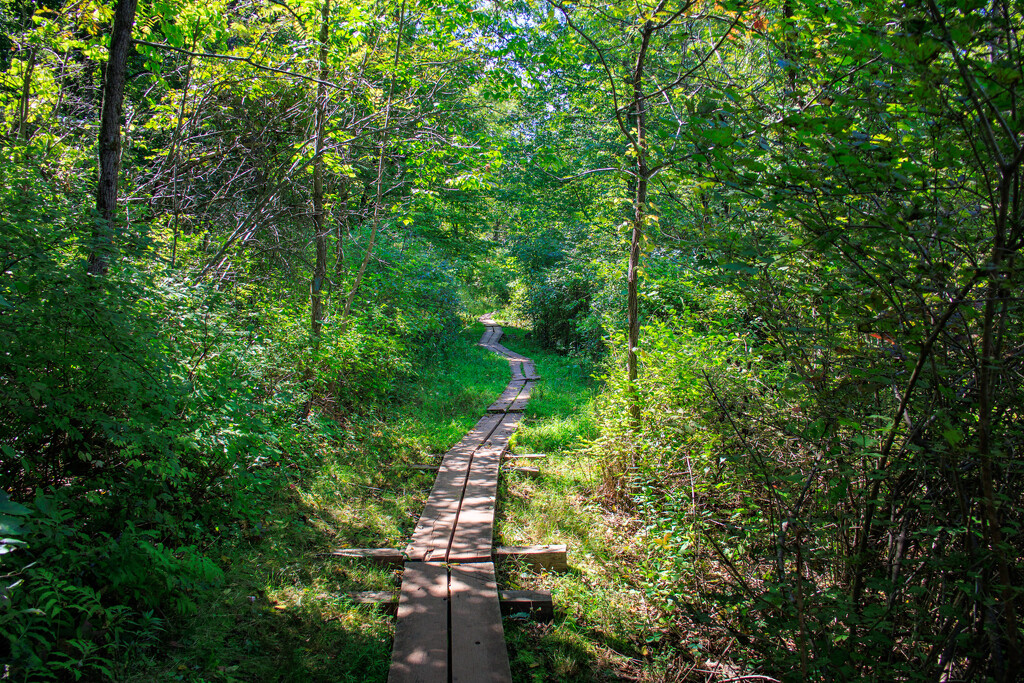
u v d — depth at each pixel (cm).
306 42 684
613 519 538
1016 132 196
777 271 276
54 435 334
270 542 427
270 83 738
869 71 211
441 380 1083
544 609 390
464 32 816
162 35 702
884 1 201
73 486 336
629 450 548
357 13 676
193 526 373
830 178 210
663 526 423
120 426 322
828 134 207
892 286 226
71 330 316
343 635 350
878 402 284
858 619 241
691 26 480
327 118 697
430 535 472
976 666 246
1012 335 232
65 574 291
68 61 751
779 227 276
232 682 290
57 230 345
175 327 413
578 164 1384
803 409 283
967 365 238
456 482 594
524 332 1762
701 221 270
